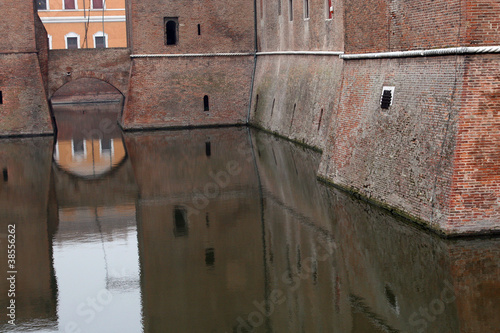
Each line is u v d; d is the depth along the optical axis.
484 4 13.52
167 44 35.72
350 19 19.27
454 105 13.91
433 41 14.71
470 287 11.71
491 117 13.73
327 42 26.23
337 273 12.97
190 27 35.72
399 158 15.92
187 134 33.25
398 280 12.39
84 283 13.41
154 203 19.45
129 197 20.34
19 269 14.34
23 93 33.53
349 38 19.42
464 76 13.71
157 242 15.70
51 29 51.00
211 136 32.25
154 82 35.50
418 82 15.43
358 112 18.58
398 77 16.42
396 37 16.41
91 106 47.94
